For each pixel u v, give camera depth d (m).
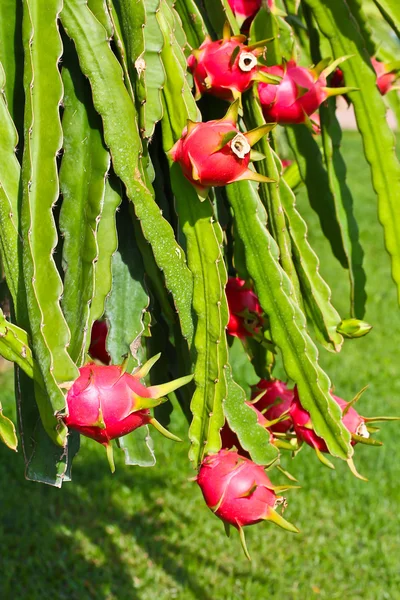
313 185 2.90
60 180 2.51
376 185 2.81
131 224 2.63
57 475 2.54
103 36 2.48
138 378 2.43
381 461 6.73
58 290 2.40
